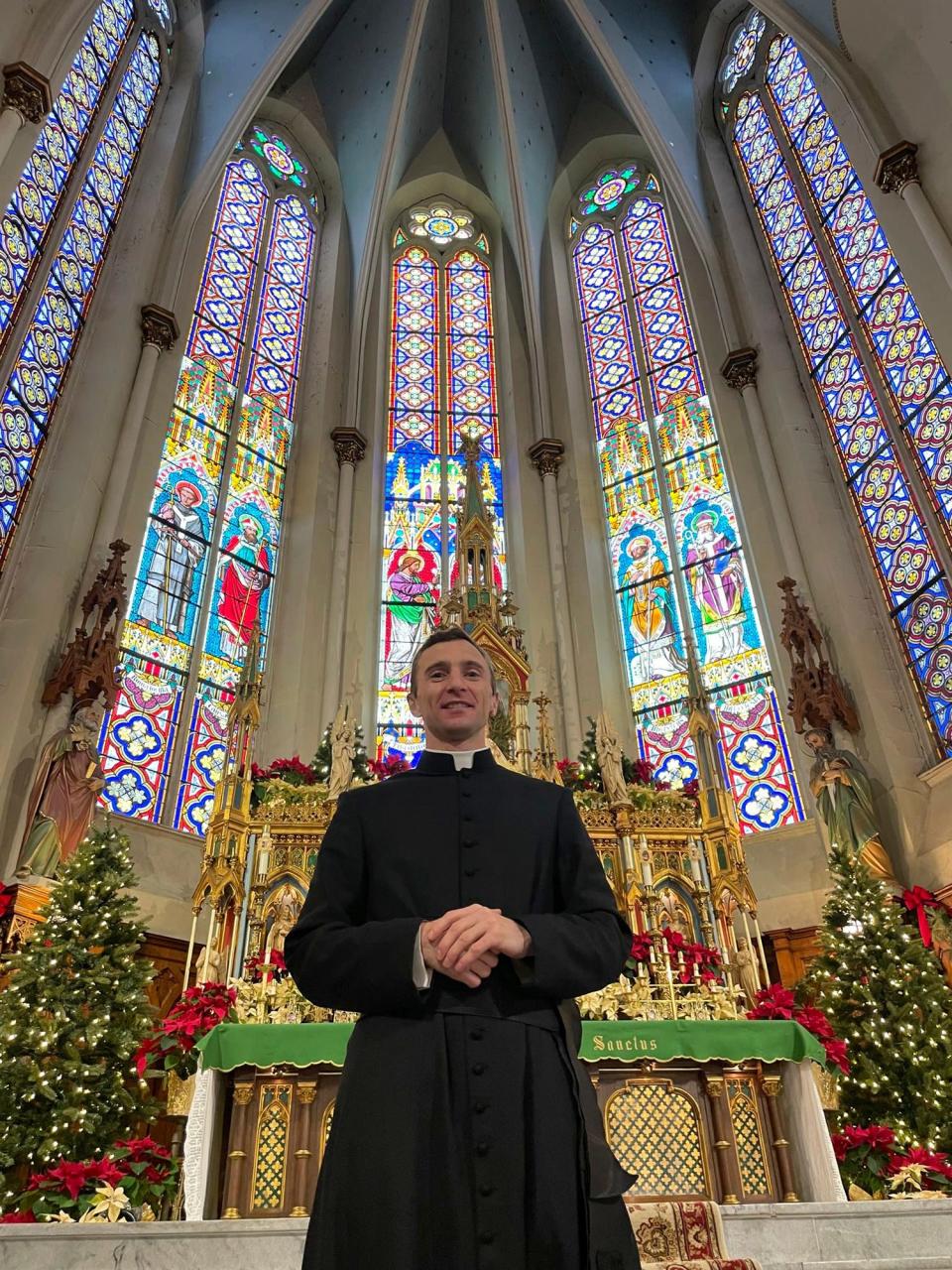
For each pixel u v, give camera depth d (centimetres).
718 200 1709
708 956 702
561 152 2020
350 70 1953
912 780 1082
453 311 1895
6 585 1090
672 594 1448
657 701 1377
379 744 1348
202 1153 509
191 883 1127
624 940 175
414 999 157
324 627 1423
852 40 1344
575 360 1783
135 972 757
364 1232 142
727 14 1844
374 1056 157
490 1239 140
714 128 1817
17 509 1137
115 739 1157
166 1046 606
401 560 1552
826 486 1326
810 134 1554
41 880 924
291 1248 442
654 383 1661
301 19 1731
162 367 1425
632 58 1817
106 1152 635
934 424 1180
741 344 1547
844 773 1091
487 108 1948
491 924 155
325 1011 618
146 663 1231
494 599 1012
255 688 873
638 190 1908
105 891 780
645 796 871
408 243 1970
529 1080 154
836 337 1391
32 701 1039
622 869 818
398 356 1811
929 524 1160
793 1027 573
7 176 1124
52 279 1273
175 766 1206
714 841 827
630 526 1558
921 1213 489
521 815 190
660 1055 556
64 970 732
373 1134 149
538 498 1616
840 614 1208
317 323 1759
